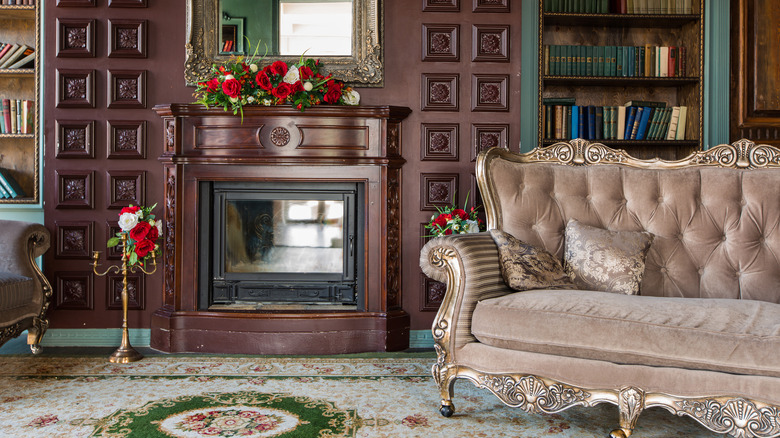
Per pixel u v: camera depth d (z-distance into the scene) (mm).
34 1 3902
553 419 2414
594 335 2121
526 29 3836
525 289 2471
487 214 2924
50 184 3736
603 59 4020
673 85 4160
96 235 3746
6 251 3229
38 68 3861
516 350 2260
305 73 3500
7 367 3146
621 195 2887
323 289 3729
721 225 2750
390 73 3783
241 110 3451
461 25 3793
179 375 3010
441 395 2424
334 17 3773
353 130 3549
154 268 3754
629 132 4016
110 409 2480
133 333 3746
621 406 2084
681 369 2029
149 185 3748
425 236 3758
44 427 2264
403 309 3775
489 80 3795
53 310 3729
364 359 3357
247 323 3479
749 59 3988
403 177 3781
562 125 3982
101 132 3742
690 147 4094
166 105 3463
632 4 4008
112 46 3715
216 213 3680
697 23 3986
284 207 3764
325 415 2426
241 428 2273
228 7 3762
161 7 3732
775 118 3977
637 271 2514
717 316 2064
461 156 3807
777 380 1894
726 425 1953
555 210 2873
